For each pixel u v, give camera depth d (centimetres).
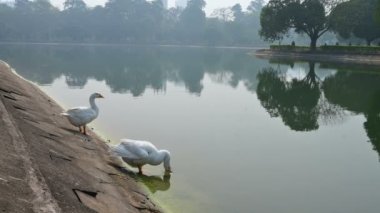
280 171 1144
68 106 1991
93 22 14050
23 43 12706
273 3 6775
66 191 731
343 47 6234
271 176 1104
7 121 1020
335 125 1766
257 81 3522
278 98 2548
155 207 860
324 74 4097
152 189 970
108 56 6825
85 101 2172
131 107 2041
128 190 909
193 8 15562
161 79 3494
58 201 671
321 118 1912
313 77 3825
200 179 1055
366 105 2291
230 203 916
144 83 3170
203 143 1398
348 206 926
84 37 13800
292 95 2697
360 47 5894
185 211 859
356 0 6203
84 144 1154
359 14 6131
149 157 1024
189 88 2939
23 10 13588
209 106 2159
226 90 2891
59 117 1440
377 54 5578
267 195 973
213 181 1045
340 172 1149
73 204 691
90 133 1339
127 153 1012
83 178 848
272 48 8056
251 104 2272
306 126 1731
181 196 938
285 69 4766
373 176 1123
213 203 910
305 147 1398
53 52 7788
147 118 1767
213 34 14500
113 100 2261
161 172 1083
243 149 1346
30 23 13088
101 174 936
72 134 1223
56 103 1944
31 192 663
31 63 4806
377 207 923
